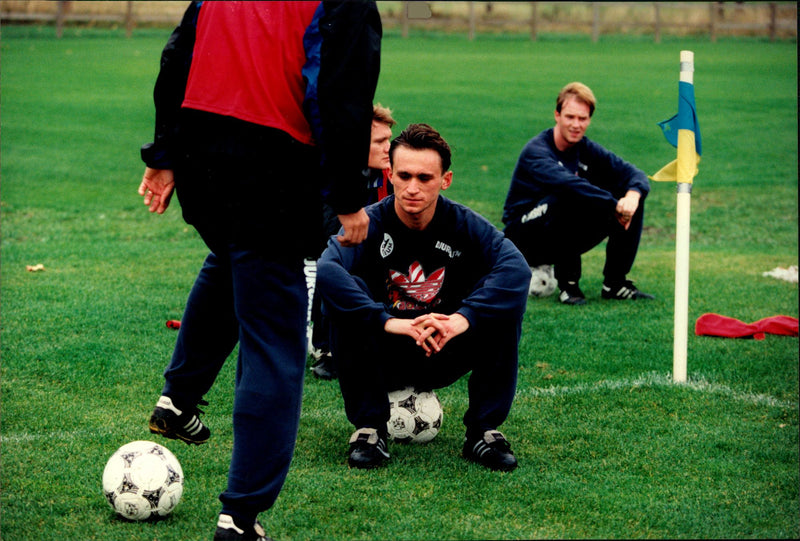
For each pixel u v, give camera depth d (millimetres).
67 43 30141
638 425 4730
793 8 35969
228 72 3086
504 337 4121
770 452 4340
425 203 4023
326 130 2934
